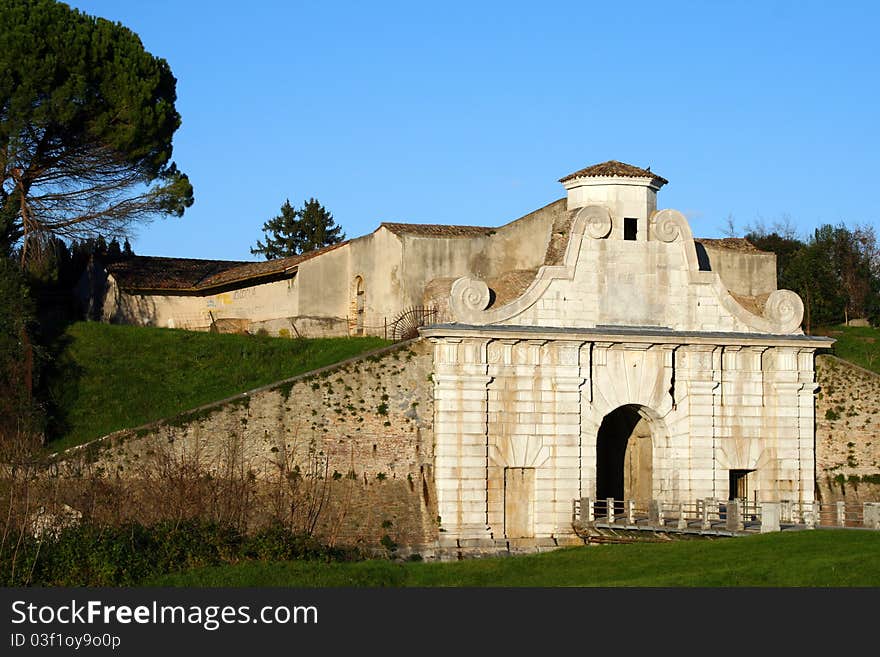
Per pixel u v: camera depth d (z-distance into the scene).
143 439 53.47
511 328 57.72
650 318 60.28
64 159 66.31
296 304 68.88
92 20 67.25
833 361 64.38
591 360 59.41
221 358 61.22
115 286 74.38
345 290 70.31
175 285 74.81
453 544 56.53
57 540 44.56
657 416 60.16
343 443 56.25
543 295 58.88
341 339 64.19
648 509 59.03
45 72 62.31
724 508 60.28
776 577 40.50
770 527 50.66
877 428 63.88
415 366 57.81
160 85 69.06
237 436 54.75
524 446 58.25
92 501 48.59
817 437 63.44
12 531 44.84
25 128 62.97
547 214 63.84
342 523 54.94
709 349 60.66
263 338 63.75
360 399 56.91
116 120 65.38
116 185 67.50
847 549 43.66
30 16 63.81
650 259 60.47
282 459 55.09
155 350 61.22
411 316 63.31
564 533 58.25
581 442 58.91
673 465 60.19
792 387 61.84
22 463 49.44
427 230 66.19
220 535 46.41
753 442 61.28
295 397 56.00
